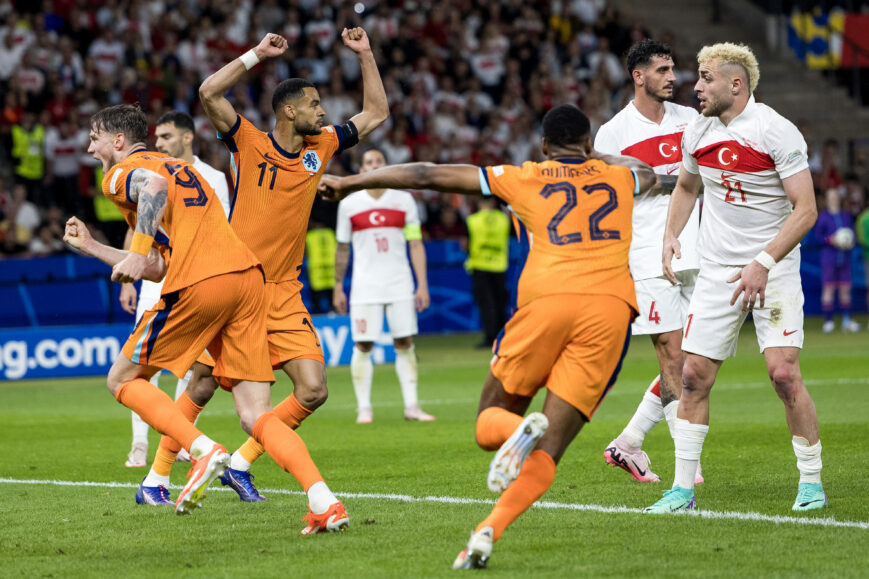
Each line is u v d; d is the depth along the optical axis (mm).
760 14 65062
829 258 44156
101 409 27141
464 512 12953
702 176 13102
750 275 12289
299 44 53625
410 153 50094
